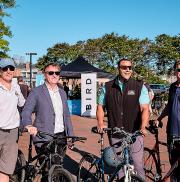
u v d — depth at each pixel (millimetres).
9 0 24953
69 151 9406
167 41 49906
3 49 24281
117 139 5504
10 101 5246
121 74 5559
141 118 5586
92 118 18266
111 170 5418
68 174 4824
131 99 5574
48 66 5555
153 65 50250
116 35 50031
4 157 5352
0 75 5219
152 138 11000
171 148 5461
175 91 5480
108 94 5664
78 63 21234
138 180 4723
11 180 5863
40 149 5430
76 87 25062
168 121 5605
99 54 49844
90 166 5941
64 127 5680
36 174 5477
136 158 5590
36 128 5277
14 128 5336
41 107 5492
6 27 24594
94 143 10648
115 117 5621
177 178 5398
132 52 49375
